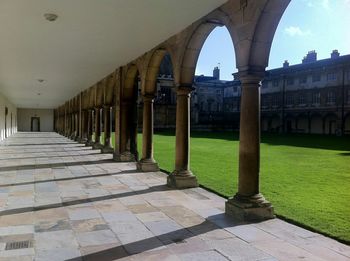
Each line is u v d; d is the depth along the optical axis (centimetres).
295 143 2738
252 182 629
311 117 5141
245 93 635
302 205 728
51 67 1429
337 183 991
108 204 714
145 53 1127
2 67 1430
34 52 1130
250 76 621
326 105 4856
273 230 559
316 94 5022
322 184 977
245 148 634
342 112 4622
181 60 872
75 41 977
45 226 564
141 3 675
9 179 988
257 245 492
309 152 1952
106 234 530
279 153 1897
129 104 1427
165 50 1035
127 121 1430
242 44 625
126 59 1249
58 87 2212
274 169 1275
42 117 5162
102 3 676
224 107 7050
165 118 6028
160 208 688
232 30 655
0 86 2159
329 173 1179
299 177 1095
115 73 1491
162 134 4200
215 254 458
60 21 792
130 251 465
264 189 905
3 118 2781
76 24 813
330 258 447
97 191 838
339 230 555
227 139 3219
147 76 1130
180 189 873
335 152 1950
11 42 997
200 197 786
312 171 1226
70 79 1812
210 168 1292
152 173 1121
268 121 5884
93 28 845
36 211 652
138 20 780
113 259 438
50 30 868
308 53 5528
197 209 683
